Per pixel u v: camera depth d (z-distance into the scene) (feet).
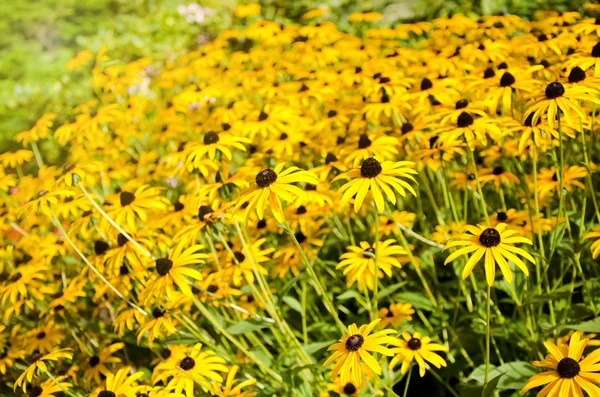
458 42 4.54
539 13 5.03
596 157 3.76
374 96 3.88
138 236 3.40
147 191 3.40
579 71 3.12
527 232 3.28
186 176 4.09
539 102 2.99
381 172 2.79
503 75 3.43
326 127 4.01
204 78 5.20
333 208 3.49
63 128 4.45
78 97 7.14
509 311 3.56
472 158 3.11
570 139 3.43
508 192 3.68
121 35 7.90
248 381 2.96
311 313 3.59
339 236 3.63
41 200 3.08
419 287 3.48
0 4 8.43
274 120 3.90
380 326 3.33
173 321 3.23
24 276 3.60
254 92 4.72
